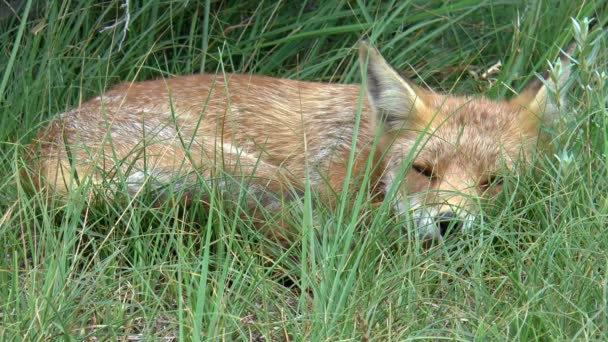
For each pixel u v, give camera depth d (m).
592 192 9.70
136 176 10.27
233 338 8.13
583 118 10.20
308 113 11.34
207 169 10.41
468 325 8.23
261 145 11.19
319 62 13.98
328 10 14.08
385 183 10.72
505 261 9.01
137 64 12.75
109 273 9.11
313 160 11.07
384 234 9.37
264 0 14.33
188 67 13.46
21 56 12.95
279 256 9.52
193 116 11.23
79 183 9.67
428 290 8.67
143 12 13.62
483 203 9.83
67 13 13.09
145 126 11.10
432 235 9.57
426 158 10.27
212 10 14.30
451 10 13.47
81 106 11.66
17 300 8.06
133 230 9.48
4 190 10.39
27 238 9.86
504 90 12.62
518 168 10.21
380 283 8.41
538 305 8.11
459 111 10.77
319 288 8.33
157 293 9.15
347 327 7.85
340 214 8.79
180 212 10.27
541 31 13.35
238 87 11.52
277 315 8.58
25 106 11.95
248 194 9.96
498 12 14.25
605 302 7.76
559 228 9.02
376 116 10.86
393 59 13.62
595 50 10.31
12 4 13.52
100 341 7.90
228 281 9.16
